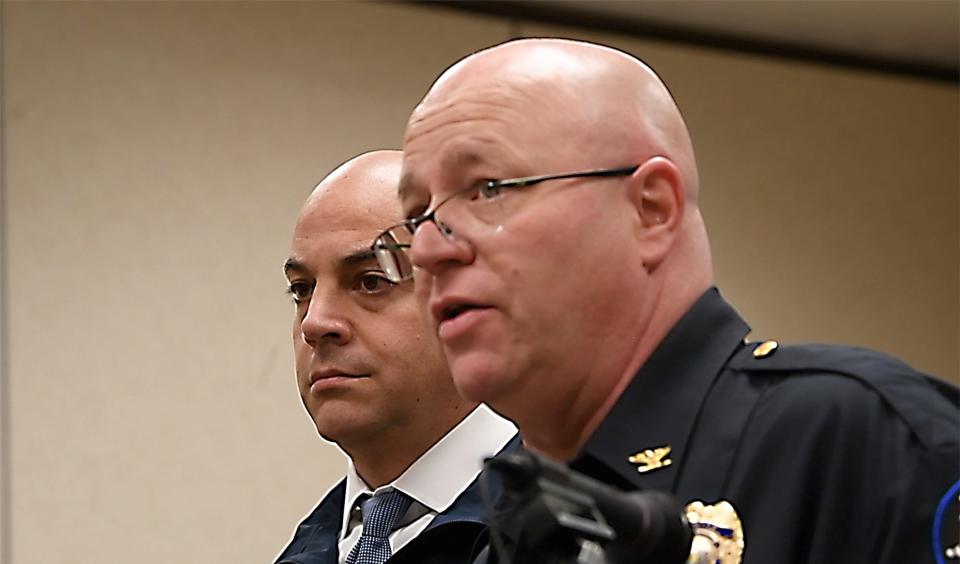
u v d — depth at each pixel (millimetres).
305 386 4535
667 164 2986
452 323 2912
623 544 2307
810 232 9047
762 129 9031
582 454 2916
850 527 2605
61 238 7535
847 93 9266
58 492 7371
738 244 8867
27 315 7441
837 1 8562
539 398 2971
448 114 2982
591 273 2906
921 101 9438
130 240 7637
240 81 7938
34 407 7387
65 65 7660
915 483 2539
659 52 8852
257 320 7789
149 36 7812
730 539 2682
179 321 7656
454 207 2934
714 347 2986
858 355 2830
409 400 4418
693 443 2865
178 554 7488
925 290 9250
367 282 4445
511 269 2881
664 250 2992
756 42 9141
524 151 2914
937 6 8617
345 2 8242
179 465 7555
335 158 8070
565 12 8695
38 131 7570
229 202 7820
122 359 7547
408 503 4426
